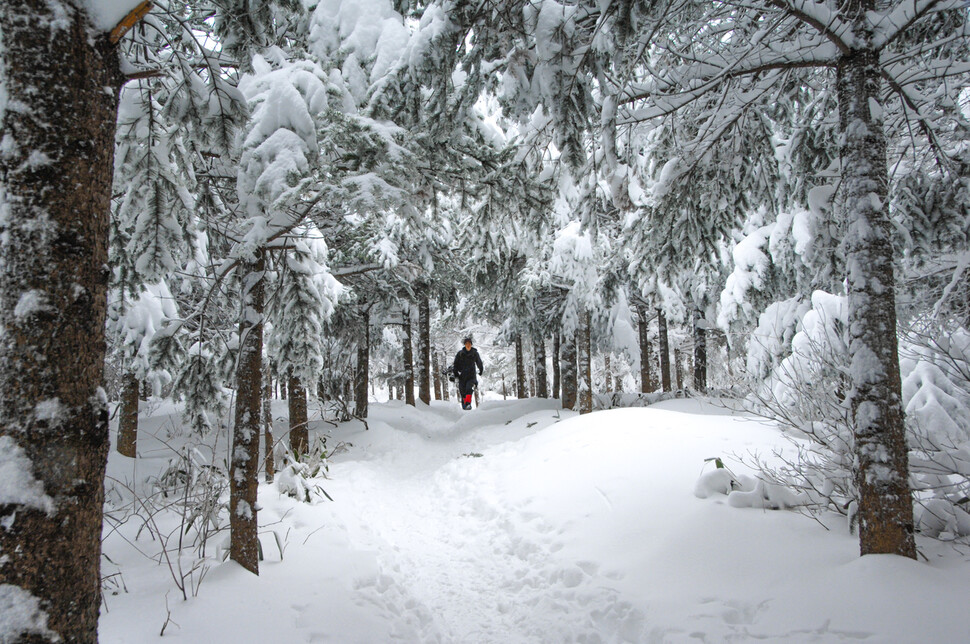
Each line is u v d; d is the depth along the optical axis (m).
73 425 1.60
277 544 4.24
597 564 4.13
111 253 5.71
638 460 5.84
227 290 5.14
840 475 4.05
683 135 5.52
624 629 3.29
